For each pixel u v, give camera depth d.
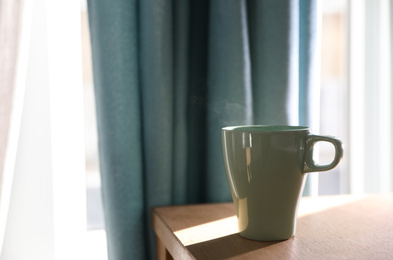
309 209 0.83
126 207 0.87
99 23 0.85
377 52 1.27
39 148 0.99
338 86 1.29
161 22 0.85
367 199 0.91
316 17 0.93
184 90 0.91
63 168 1.02
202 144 0.96
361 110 1.29
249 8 0.91
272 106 0.90
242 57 0.88
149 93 0.87
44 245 1.00
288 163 0.62
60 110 1.01
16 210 0.99
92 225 1.16
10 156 0.82
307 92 0.94
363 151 1.29
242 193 0.64
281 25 0.89
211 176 0.91
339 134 1.29
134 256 0.88
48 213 1.00
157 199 0.88
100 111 0.88
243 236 0.66
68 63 1.01
